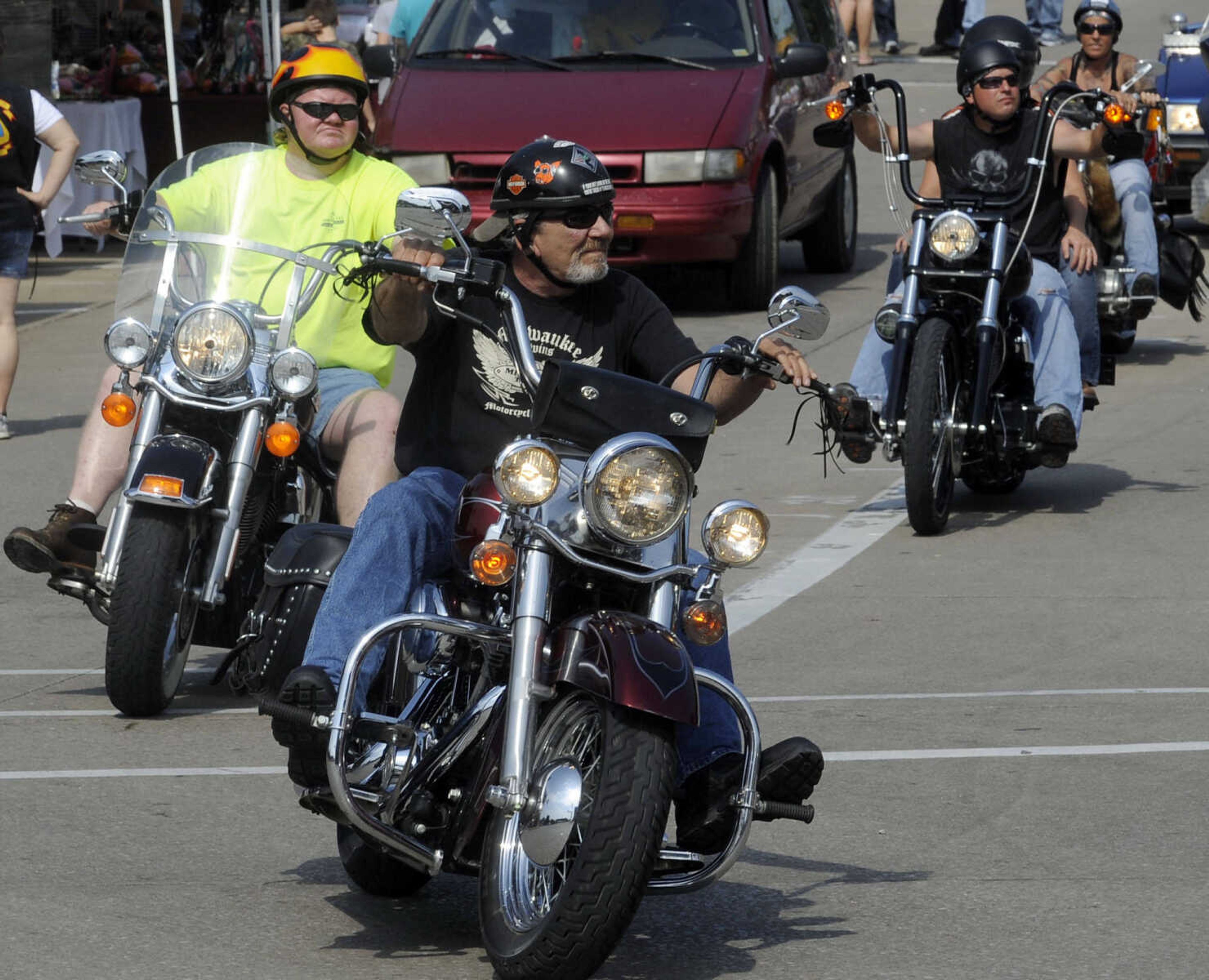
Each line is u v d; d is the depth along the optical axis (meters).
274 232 20.78
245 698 21.02
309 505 21.03
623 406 12.71
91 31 57.38
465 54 46.03
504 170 14.25
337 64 20.70
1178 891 14.68
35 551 20.28
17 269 35.06
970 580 25.72
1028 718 19.62
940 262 27.88
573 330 14.51
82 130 54.28
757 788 13.17
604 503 12.29
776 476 32.53
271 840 16.16
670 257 43.84
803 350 42.81
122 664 19.25
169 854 15.73
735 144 43.66
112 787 17.55
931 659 22.05
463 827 12.91
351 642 13.55
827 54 46.47
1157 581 25.45
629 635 12.13
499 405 14.47
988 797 17.11
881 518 29.55
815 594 25.17
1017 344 28.58
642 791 11.81
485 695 13.09
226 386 19.45
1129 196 39.19
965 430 28.03
